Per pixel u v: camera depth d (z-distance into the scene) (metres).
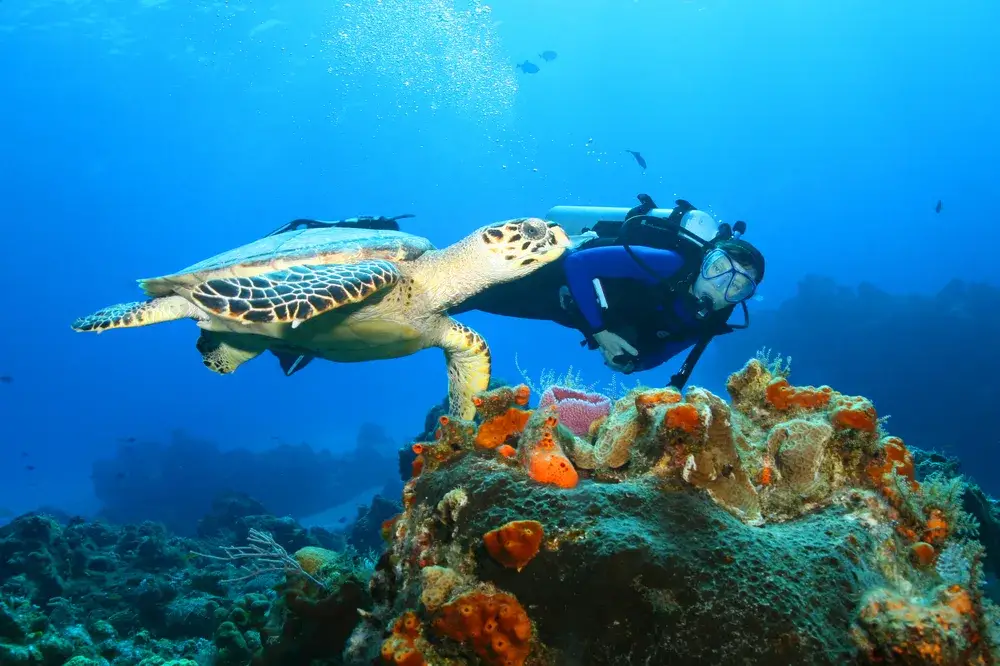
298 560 4.17
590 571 1.78
